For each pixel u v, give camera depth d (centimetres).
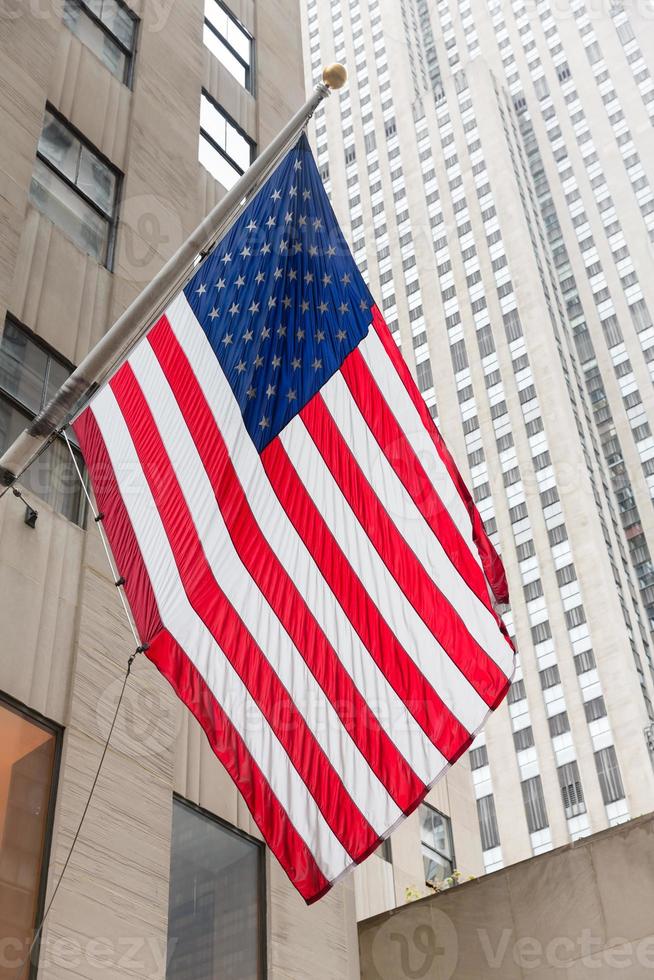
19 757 1024
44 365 1308
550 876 1366
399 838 1705
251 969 1170
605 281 9612
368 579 960
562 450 8056
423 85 11800
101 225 1552
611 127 10488
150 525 910
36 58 1552
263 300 1012
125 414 977
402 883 1630
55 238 1430
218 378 982
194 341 1007
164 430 964
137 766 1134
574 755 6862
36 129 1468
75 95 1627
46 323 1337
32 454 923
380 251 10194
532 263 9212
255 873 1247
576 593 7431
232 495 946
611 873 1326
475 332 9062
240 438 966
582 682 7088
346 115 11581
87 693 1118
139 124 1733
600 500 8138
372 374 1048
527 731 7125
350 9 12581
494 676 948
